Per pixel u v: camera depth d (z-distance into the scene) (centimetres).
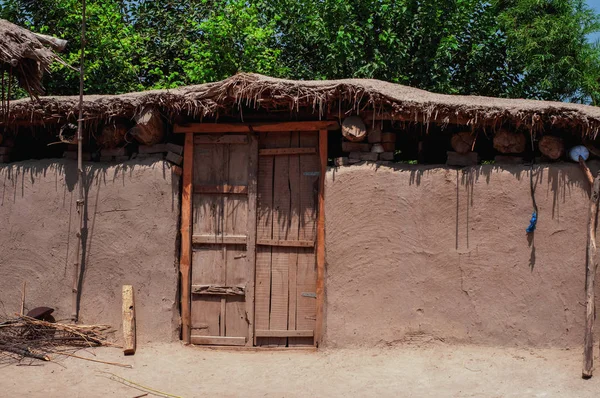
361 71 1284
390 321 653
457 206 652
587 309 604
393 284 655
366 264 658
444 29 1341
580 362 607
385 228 658
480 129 671
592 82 1423
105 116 685
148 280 686
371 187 661
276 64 1323
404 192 659
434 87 1330
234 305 692
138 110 676
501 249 645
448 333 647
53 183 717
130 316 669
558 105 630
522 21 1477
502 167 651
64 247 709
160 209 689
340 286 661
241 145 695
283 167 690
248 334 686
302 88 643
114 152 711
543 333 635
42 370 610
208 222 697
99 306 695
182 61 1303
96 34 1268
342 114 663
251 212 688
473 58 1415
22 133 762
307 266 684
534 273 639
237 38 1280
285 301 686
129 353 650
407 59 1344
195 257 698
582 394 559
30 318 677
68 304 703
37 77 571
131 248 691
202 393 571
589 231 623
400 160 835
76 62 1253
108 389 573
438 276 650
